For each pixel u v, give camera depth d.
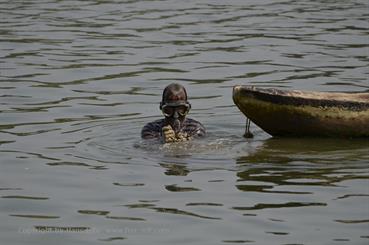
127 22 40.03
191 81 28.88
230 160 19.69
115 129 22.78
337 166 19.14
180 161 19.58
